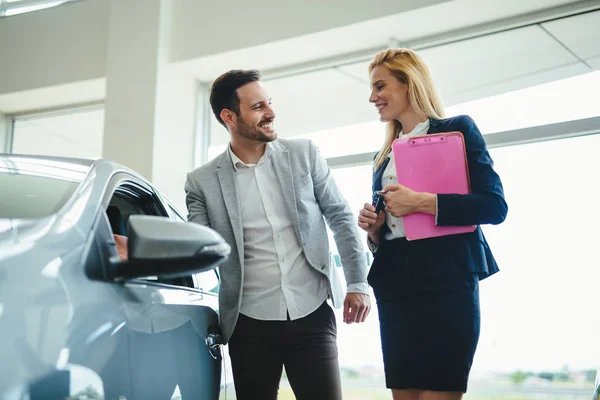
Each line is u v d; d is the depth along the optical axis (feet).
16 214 3.85
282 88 16.43
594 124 12.66
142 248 3.67
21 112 19.66
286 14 15.03
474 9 13.44
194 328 5.35
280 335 6.35
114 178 4.97
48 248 3.52
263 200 6.68
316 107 15.92
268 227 6.61
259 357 6.35
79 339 3.35
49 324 3.17
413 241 5.62
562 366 11.86
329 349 6.44
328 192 7.00
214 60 16.08
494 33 14.17
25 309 3.07
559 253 12.19
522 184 12.91
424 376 5.40
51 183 4.38
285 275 6.46
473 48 14.35
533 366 12.04
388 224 5.88
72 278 3.53
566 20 13.50
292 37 14.88
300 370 6.35
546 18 13.55
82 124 18.95
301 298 6.44
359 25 14.20
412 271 5.57
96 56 17.48
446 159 5.57
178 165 16.31
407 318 5.56
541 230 12.43
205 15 16.10
